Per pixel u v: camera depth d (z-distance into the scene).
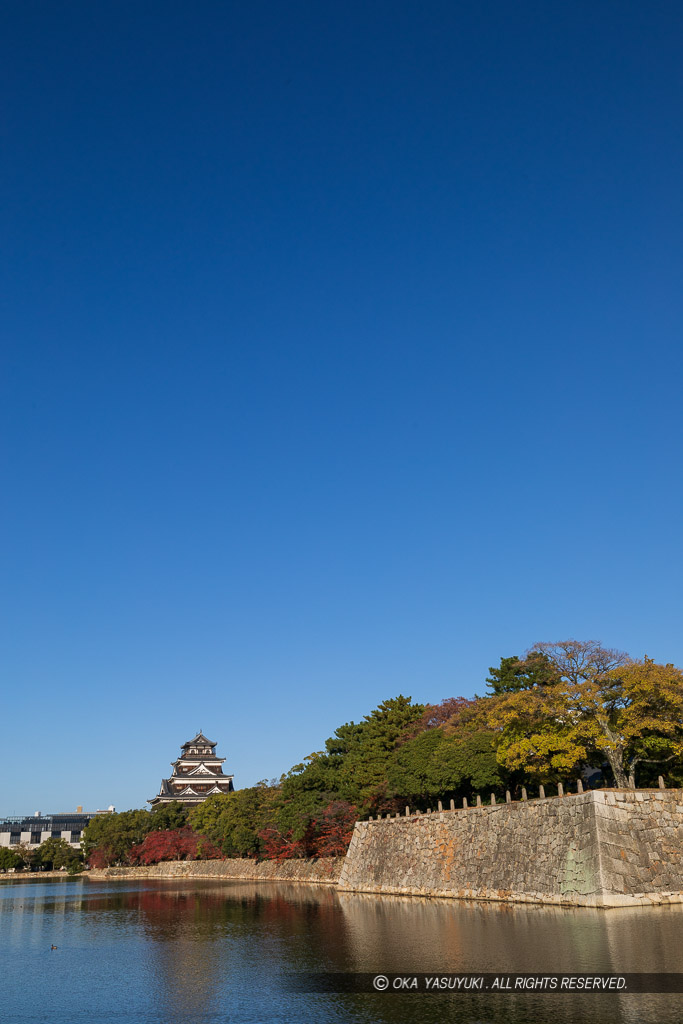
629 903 39.94
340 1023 22.95
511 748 49.88
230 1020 24.36
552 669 50.22
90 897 88.75
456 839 56.28
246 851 110.31
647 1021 20.70
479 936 34.91
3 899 92.12
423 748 63.84
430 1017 22.83
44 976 35.19
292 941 40.16
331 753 93.69
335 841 83.06
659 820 43.19
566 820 44.59
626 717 45.75
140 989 30.98
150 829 142.38
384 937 38.00
